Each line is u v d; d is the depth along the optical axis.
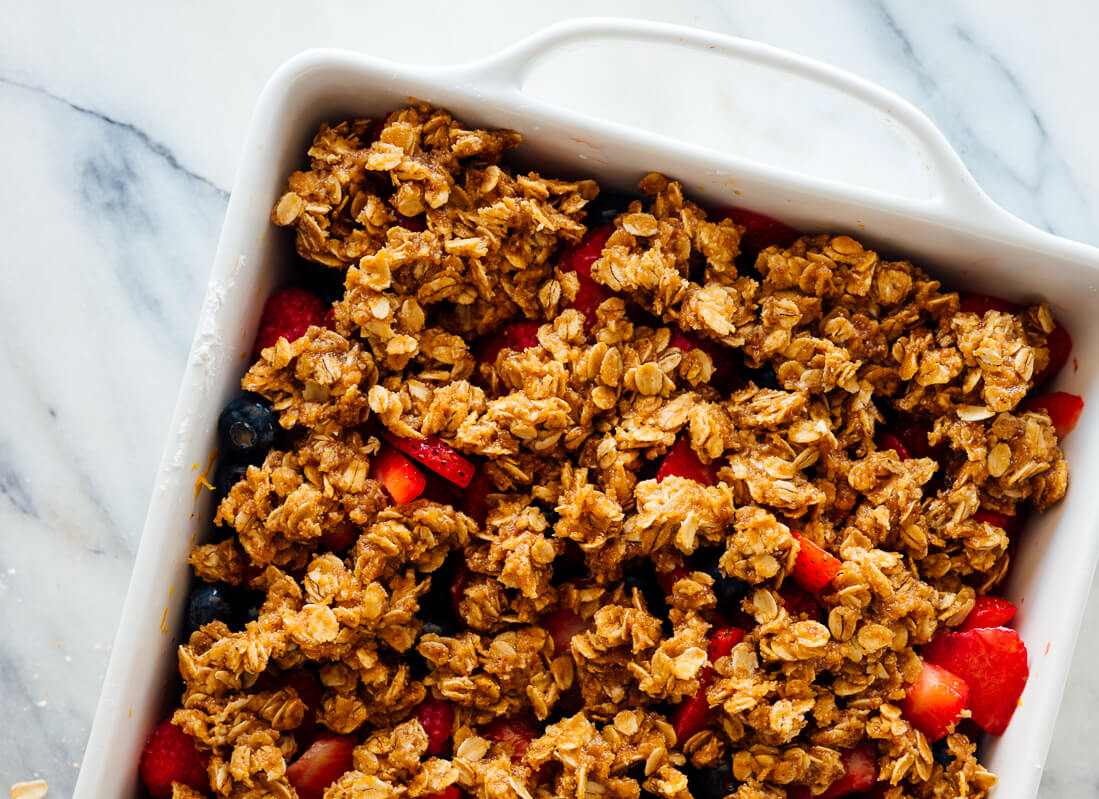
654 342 0.64
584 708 0.63
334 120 0.63
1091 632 0.70
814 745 0.62
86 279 0.72
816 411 0.63
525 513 0.62
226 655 0.61
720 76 0.73
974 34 0.73
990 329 0.63
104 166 0.72
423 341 0.63
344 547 0.63
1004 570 0.64
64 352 0.72
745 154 0.73
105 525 0.71
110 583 0.71
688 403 0.63
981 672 0.63
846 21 0.73
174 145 0.72
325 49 0.62
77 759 0.70
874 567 0.62
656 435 0.62
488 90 0.62
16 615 0.71
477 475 0.63
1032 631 0.63
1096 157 0.73
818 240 0.64
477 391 0.63
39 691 0.70
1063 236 0.73
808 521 0.63
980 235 0.62
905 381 0.64
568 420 0.62
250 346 0.63
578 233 0.64
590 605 0.63
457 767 0.62
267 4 0.72
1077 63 0.73
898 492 0.63
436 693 0.62
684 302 0.63
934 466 0.64
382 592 0.61
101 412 0.72
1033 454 0.63
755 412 0.63
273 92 0.62
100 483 0.71
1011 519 0.64
